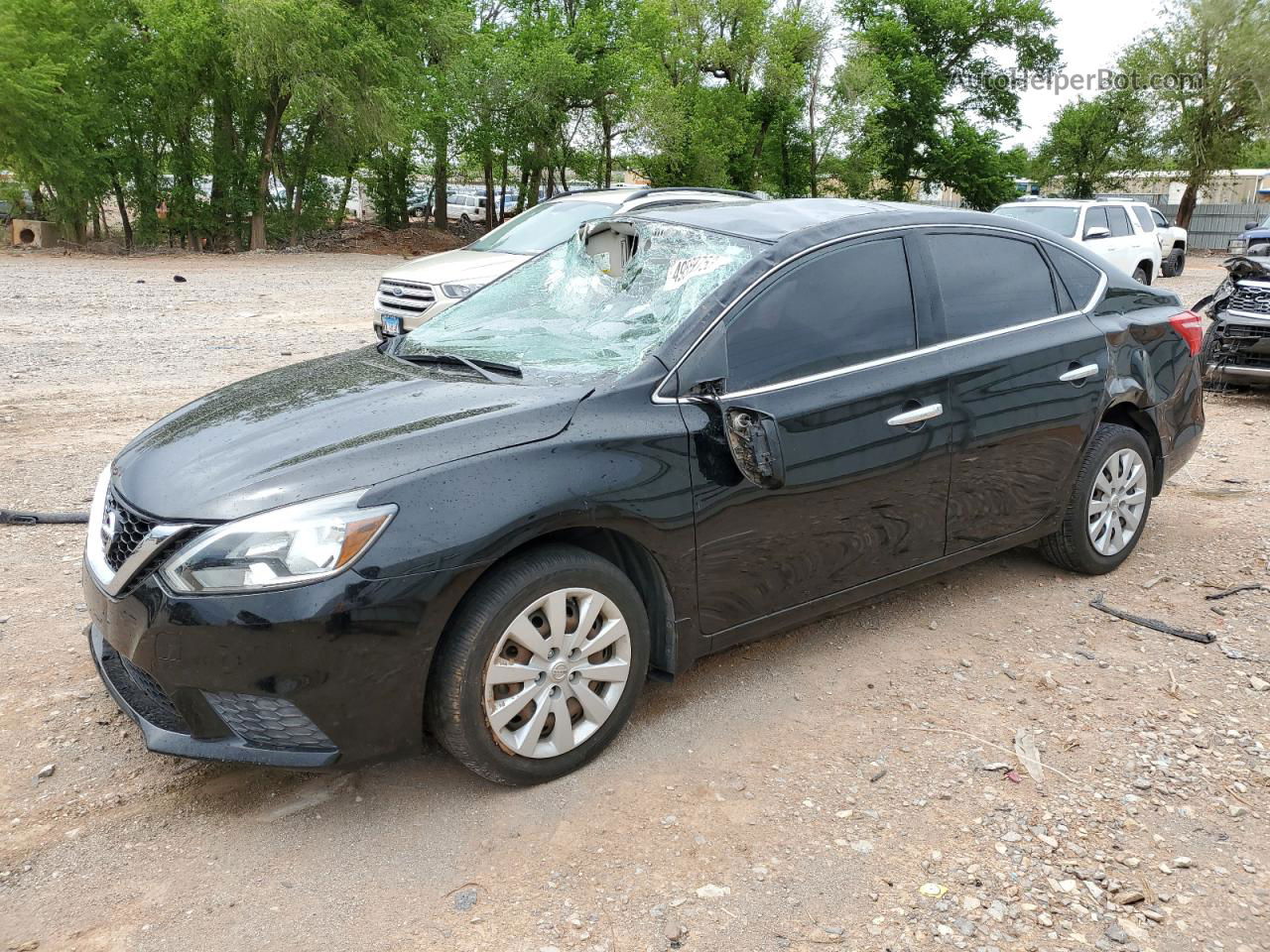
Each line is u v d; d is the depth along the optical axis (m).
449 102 34.44
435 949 2.39
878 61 39.03
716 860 2.73
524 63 33.22
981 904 2.58
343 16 28.62
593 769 3.14
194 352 10.45
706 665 3.86
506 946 2.40
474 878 2.64
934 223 4.02
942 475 3.86
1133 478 4.73
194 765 3.14
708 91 38.62
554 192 38.22
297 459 2.81
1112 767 3.21
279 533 2.60
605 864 2.71
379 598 2.62
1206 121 37.03
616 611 3.07
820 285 3.60
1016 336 4.12
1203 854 2.80
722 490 3.23
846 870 2.70
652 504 3.06
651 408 3.16
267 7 26.41
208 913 2.50
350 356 3.99
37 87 26.05
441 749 3.26
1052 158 44.75
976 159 41.72
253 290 17.52
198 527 2.66
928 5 41.84
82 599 4.30
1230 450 7.20
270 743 2.72
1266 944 2.47
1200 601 4.50
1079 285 4.50
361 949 2.39
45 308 13.56
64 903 2.53
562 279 4.17
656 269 3.76
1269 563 4.92
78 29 28.36
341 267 24.56
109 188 30.20
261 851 2.74
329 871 2.67
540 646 2.93
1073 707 3.57
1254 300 8.64
